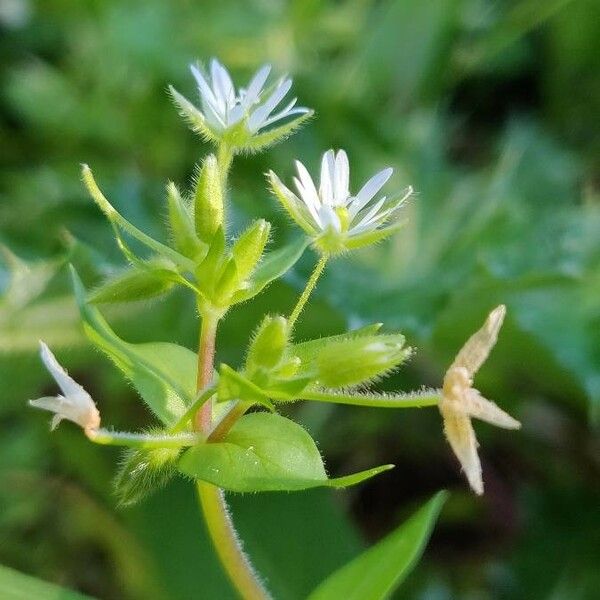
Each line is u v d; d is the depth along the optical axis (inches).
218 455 2.8
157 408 2.9
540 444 5.6
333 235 2.7
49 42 7.3
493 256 5.2
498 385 5.4
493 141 7.2
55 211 5.5
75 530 5.0
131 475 2.8
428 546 5.3
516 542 5.2
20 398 5.3
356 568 2.8
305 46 7.0
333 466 5.5
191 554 4.6
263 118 2.9
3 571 2.8
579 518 5.1
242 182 6.2
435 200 6.2
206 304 2.8
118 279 2.8
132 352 2.9
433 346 5.2
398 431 5.5
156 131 6.6
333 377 2.6
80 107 6.7
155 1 7.0
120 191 5.5
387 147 6.3
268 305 4.8
